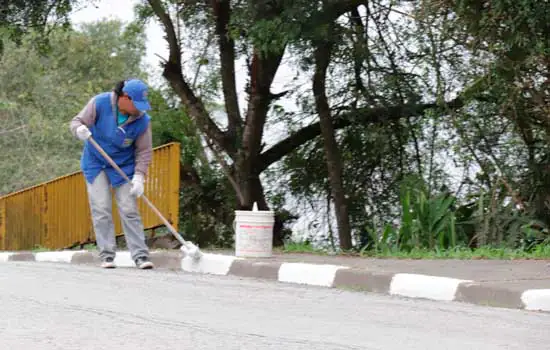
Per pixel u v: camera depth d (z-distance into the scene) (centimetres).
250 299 851
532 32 1320
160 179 1594
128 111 1132
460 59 1656
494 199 1521
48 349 563
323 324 701
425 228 1445
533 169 1542
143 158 1160
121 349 570
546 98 1412
